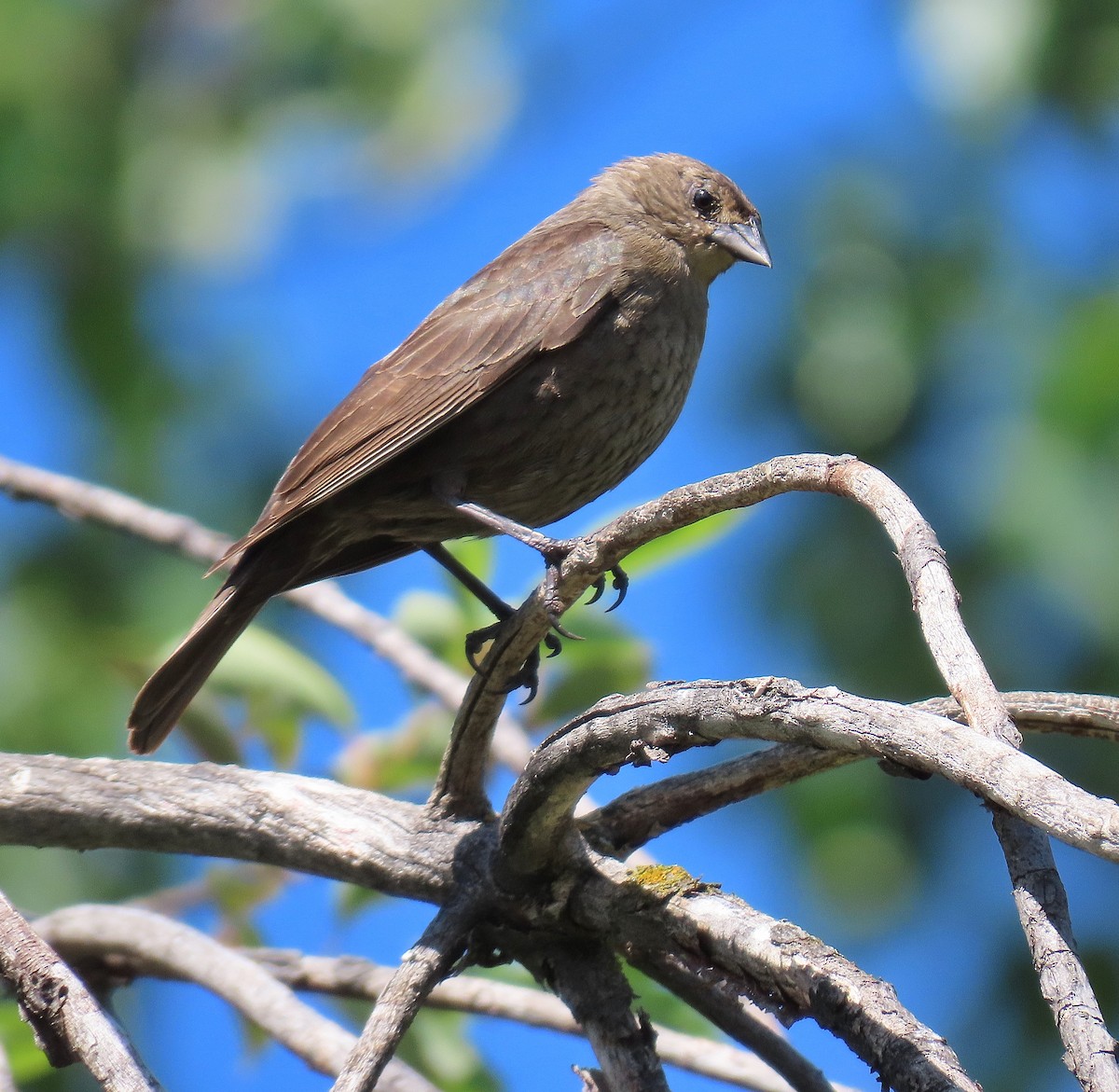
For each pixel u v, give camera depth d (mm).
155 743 8828
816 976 5387
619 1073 6062
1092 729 6039
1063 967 4133
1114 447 9797
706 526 8711
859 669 10234
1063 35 10531
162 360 12062
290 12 12602
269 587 9398
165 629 11305
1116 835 3797
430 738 8844
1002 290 10320
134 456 11812
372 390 9633
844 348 10281
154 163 12367
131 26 12500
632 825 6652
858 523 10359
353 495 9578
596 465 10055
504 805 6176
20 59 12258
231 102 12594
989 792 4133
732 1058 7113
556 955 6371
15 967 5496
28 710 10953
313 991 8031
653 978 6598
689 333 10156
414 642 9305
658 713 5406
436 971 6133
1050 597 9766
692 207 10570
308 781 6996
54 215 12141
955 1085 4867
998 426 10062
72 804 6953
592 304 9781
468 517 9609
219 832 6887
